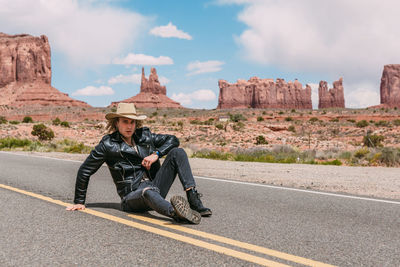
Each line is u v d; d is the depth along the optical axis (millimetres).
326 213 4641
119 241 3371
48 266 2779
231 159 17875
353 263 2836
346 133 64188
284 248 3191
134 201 4141
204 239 3422
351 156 20156
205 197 5805
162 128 67625
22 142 26797
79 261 2873
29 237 3533
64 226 3912
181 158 4078
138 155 4230
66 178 8117
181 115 151000
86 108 192250
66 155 15547
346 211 4773
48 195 5922
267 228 3863
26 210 4734
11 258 2963
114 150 4191
